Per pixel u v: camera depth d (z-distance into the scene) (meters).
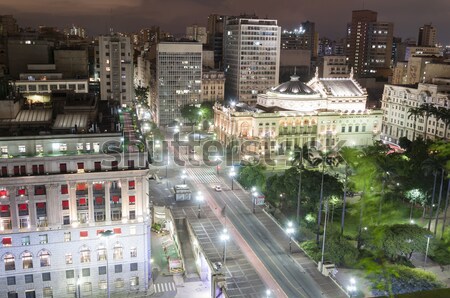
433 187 151.88
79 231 114.50
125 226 117.25
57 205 111.88
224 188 184.12
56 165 110.38
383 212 166.25
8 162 107.25
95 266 117.31
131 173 115.00
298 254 128.38
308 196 157.12
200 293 120.62
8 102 123.88
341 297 109.06
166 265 134.50
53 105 139.00
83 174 111.69
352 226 155.25
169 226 154.25
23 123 124.00
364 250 136.00
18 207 109.75
